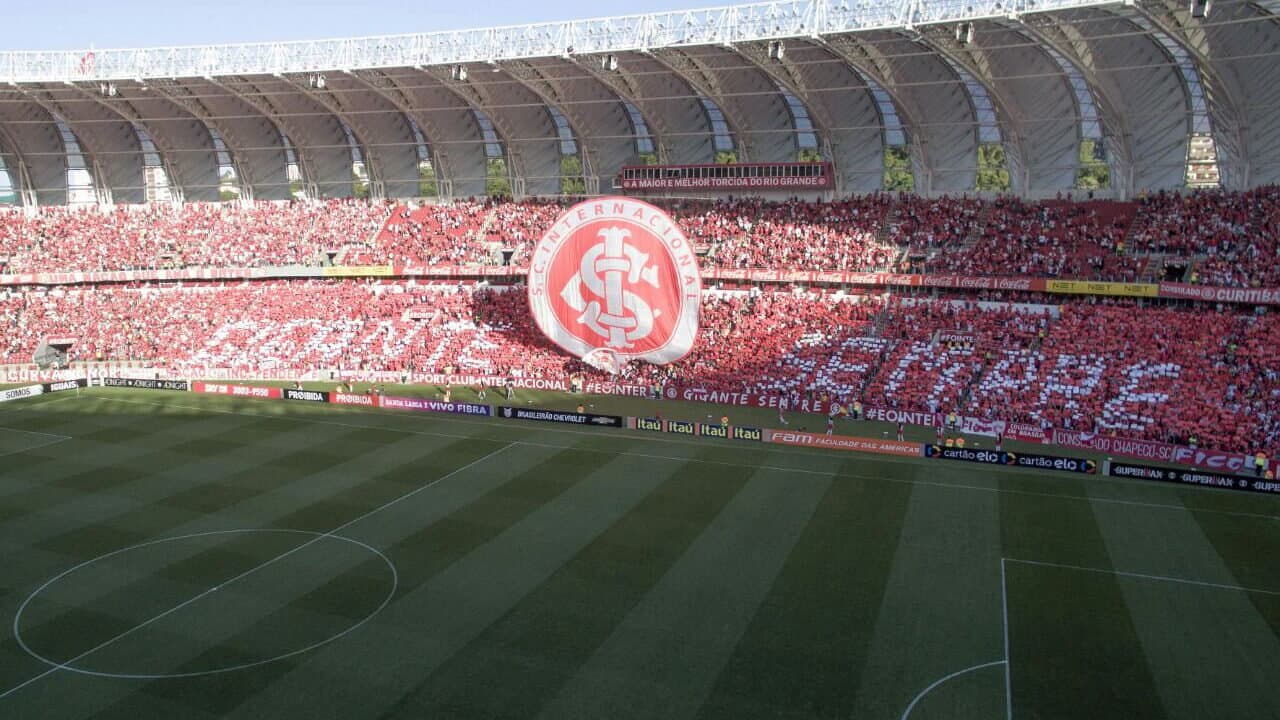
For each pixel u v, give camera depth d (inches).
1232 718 1067.3
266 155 3986.2
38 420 2507.4
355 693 1120.8
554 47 2965.1
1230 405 2242.9
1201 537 1611.7
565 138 3700.8
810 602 1360.7
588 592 1397.6
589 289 2694.4
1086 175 3142.2
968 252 3073.3
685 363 2930.6
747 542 1598.2
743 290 3319.4
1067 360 2581.2
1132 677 1151.6
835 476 1989.4
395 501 1820.9
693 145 3587.6
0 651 1225.4
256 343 3385.8
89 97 3457.2
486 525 1685.5
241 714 1077.8
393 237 3811.5
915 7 2456.9
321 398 2780.5
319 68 3117.6
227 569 1487.5
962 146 3253.0
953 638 1250.0
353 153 3976.4
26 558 1530.5
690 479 1971.0
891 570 1475.1
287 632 1275.8
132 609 1346.0
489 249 3654.0
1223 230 2778.1
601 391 2906.0
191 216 3944.4
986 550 1557.6
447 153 3863.2
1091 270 2844.5
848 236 3299.7
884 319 2977.4
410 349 3282.5
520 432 2397.9
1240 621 1299.2
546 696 1111.6
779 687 1130.0
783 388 2701.8
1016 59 2755.9
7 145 3841.0
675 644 1237.1
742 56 2856.8
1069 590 1398.9
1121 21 2456.9
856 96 3201.3
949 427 2378.2
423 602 1366.9
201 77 3206.2
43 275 3585.1
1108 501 1807.3
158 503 1806.1
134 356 3348.9
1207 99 2765.7
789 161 3474.4
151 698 1112.8
